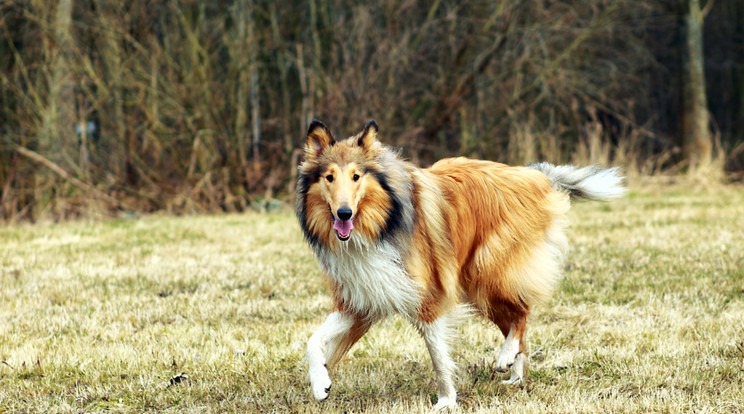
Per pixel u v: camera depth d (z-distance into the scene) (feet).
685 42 67.21
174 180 55.01
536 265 16.81
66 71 51.42
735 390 14.84
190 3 54.70
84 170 53.52
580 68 68.13
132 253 33.32
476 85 60.80
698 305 21.29
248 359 18.22
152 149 54.65
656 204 48.29
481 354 18.43
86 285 26.63
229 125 55.16
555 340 19.06
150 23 53.72
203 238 38.17
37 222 49.80
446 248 15.28
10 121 52.49
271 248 34.19
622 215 42.60
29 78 52.37
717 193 56.18
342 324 14.64
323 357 14.08
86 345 19.48
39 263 30.99
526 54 59.36
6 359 18.38
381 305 14.35
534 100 63.87
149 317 22.34
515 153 61.87
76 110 53.88
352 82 56.34
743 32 88.74
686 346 17.80
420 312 14.66
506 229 16.53
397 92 58.65
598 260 28.53
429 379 16.74
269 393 16.06
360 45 56.70
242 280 27.12
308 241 14.92
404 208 14.43
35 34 51.65
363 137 14.40
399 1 58.65
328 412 14.76
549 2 61.31
